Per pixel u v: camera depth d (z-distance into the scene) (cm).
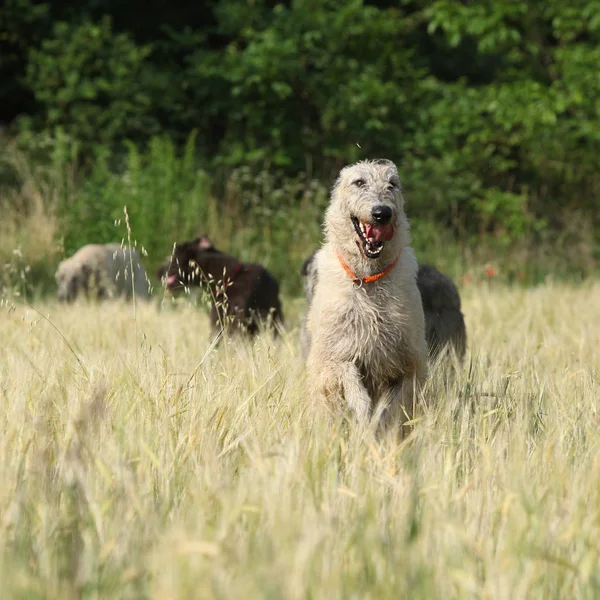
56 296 2000
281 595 420
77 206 2361
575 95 2798
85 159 2906
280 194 2647
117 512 528
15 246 2236
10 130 3125
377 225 820
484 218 2884
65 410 729
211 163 2944
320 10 3120
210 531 498
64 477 571
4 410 740
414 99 3116
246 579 428
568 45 3050
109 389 766
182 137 3120
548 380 927
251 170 2892
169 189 2408
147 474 587
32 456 611
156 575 457
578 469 631
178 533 461
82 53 3002
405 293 851
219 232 2481
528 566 469
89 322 1368
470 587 441
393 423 797
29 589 424
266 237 2523
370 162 871
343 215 850
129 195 2341
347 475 627
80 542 500
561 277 2686
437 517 525
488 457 615
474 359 1021
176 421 707
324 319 845
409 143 2956
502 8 2845
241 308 1312
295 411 759
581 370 934
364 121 2947
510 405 823
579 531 517
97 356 1014
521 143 3092
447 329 1080
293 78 2977
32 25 3162
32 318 1273
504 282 2531
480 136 2969
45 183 2600
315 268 964
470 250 2745
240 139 2991
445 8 2944
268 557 462
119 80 3003
